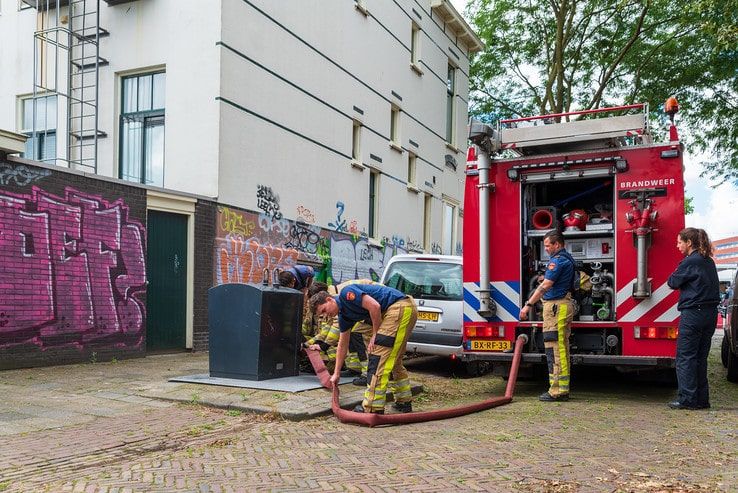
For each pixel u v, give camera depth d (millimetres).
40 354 8820
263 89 13328
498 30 23797
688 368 6719
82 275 9406
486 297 7750
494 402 6879
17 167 8531
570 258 7160
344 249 16625
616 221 7379
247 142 12805
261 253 13195
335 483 3998
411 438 5258
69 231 9227
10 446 4922
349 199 16922
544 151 8203
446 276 9672
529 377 8984
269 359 7660
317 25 15406
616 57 21516
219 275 12016
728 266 23641
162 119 12570
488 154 7863
